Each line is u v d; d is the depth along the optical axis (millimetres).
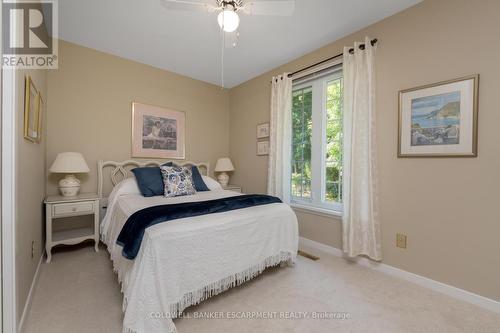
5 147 1156
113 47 2811
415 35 2014
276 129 3213
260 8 2047
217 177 4090
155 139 3371
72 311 1547
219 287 1674
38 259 2027
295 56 3016
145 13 2150
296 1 1965
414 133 2018
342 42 2562
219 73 3586
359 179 2322
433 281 1913
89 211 2498
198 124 3852
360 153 2320
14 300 1187
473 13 1721
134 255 1365
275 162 3252
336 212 2639
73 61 2717
